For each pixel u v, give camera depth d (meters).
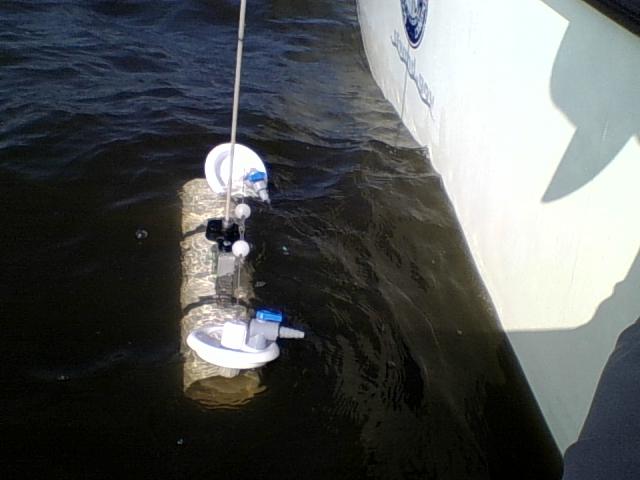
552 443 2.29
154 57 4.47
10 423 2.28
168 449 2.25
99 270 2.85
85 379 2.43
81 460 2.20
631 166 1.87
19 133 3.57
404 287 2.90
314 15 5.32
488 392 2.51
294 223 3.16
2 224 3.03
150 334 2.60
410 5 3.83
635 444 1.28
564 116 2.23
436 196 3.41
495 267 2.77
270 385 2.46
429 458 2.29
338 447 2.29
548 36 2.36
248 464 2.23
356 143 3.79
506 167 2.67
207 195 3.16
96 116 3.77
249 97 4.15
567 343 2.20
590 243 2.07
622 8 1.91
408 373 2.55
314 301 2.79
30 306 2.68
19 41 4.41
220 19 5.10
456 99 3.21
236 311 2.66
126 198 3.24
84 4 5.01
